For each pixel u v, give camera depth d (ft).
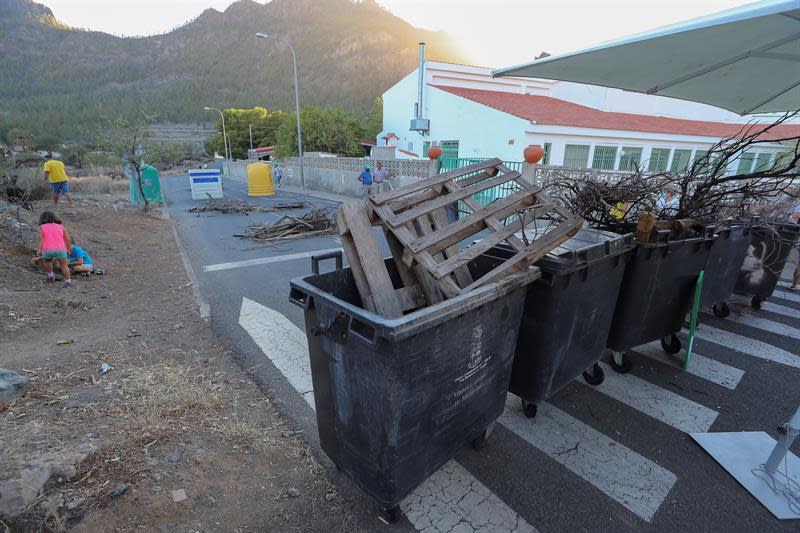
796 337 15.65
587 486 8.52
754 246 17.79
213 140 255.50
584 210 14.16
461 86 77.46
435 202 8.48
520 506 8.00
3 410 9.27
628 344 12.28
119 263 25.31
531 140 53.31
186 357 13.29
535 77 11.57
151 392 10.77
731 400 11.62
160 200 56.34
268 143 224.53
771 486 8.41
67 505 6.81
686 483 8.64
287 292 20.35
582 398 11.68
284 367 12.96
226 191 89.45
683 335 15.75
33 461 7.24
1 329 14.05
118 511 6.97
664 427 10.43
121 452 8.21
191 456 8.51
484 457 9.32
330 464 8.91
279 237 34.45
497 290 7.34
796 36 8.20
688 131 69.26
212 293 20.13
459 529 7.45
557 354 9.69
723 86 13.09
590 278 9.87
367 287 7.94
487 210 8.64
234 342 14.62
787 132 62.49
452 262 7.47
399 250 8.68
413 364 6.26
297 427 10.13
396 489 6.87
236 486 8.04
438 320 6.20
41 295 17.93
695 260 13.00
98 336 14.43
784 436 8.40
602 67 10.51
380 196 8.32
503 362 8.55
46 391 10.36
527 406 10.60
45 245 19.43
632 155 60.64
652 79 11.73
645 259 11.34
